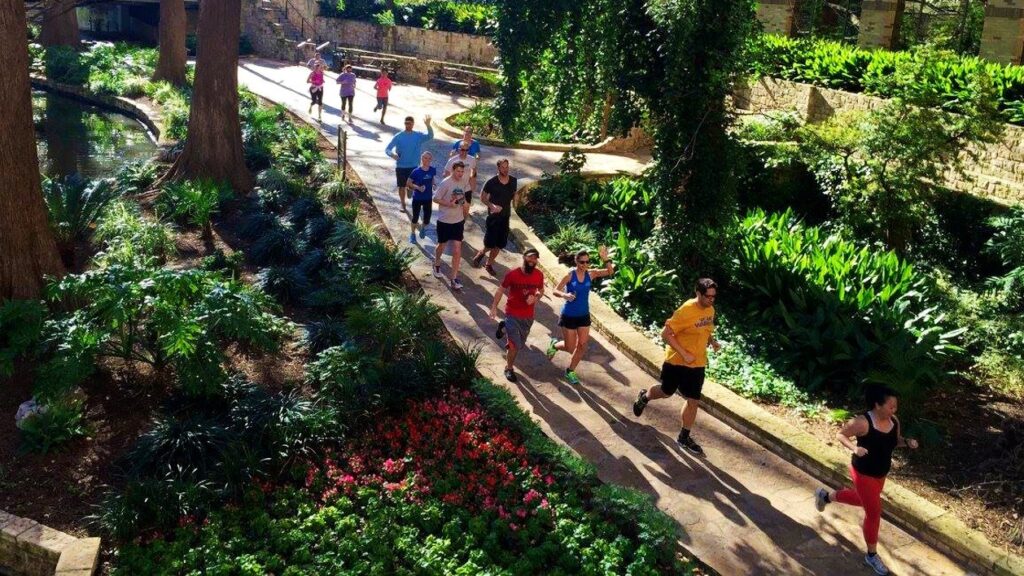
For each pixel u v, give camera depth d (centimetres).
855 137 1695
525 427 891
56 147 2217
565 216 1677
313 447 862
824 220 1855
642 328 1221
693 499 814
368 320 1058
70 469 834
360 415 909
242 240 1464
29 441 854
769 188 1848
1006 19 2245
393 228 1488
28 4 3091
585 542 737
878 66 2183
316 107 2642
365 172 1842
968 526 790
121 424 905
